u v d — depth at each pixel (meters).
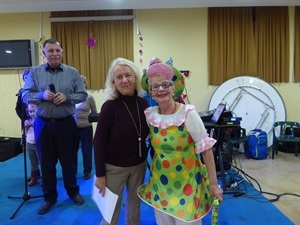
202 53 5.03
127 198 1.61
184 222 1.31
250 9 4.82
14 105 5.25
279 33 4.87
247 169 3.72
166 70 1.34
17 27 5.06
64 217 2.38
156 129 1.37
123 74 1.46
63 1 4.30
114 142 1.48
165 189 1.39
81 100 2.49
